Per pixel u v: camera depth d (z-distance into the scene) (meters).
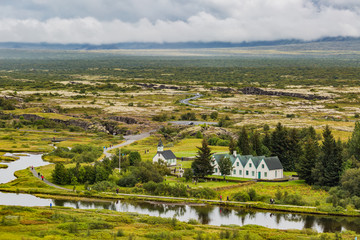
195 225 120.00
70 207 137.88
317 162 174.12
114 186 167.12
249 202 146.38
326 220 130.50
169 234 104.81
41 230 103.94
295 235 110.94
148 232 107.19
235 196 150.00
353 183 153.00
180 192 156.25
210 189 156.75
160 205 146.25
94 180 176.25
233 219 130.75
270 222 128.12
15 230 103.00
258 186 168.88
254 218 132.00
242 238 105.81
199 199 151.12
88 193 157.88
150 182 163.12
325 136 176.25
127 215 127.81
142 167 176.12
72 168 178.12
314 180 172.88
